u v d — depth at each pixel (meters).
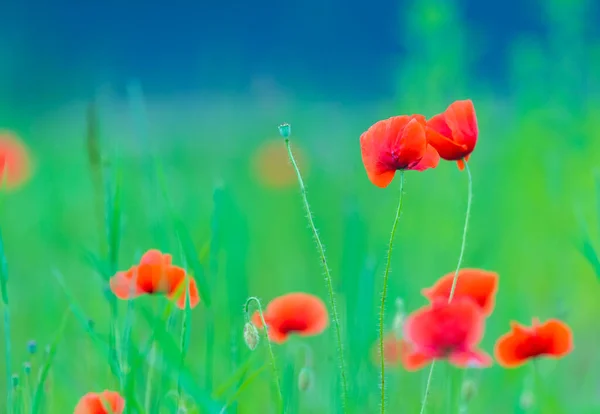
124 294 3.86
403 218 6.26
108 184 3.90
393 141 3.78
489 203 6.61
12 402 3.85
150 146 4.04
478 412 4.26
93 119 3.96
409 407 4.08
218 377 4.16
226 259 4.02
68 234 6.43
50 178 8.09
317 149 11.25
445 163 6.26
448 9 6.66
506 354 3.90
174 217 3.87
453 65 6.68
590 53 6.59
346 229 4.08
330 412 3.98
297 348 4.05
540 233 6.05
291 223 7.14
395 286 4.25
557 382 4.45
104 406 3.83
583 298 5.59
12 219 7.04
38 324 4.61
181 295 3.87
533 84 6.67
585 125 6.49
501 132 8.02
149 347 3.82
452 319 3.71
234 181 9.23
